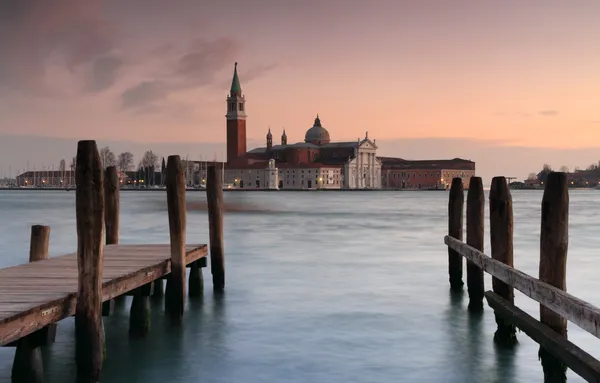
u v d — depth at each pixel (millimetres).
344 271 28703
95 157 12078
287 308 20500
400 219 73500
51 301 11844
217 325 18266
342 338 16828
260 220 71000
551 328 11586
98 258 12188
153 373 14094
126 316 19438
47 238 19500
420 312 19797
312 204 127500
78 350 12172
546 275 11219
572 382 12695
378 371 14109
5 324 10281
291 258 33750
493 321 18422
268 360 14961
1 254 36688
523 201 155750
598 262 31875
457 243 20047
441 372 14000
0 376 13352
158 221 67688
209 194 22750
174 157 17875
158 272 17391
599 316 8719
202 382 13508
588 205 123312
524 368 14188
